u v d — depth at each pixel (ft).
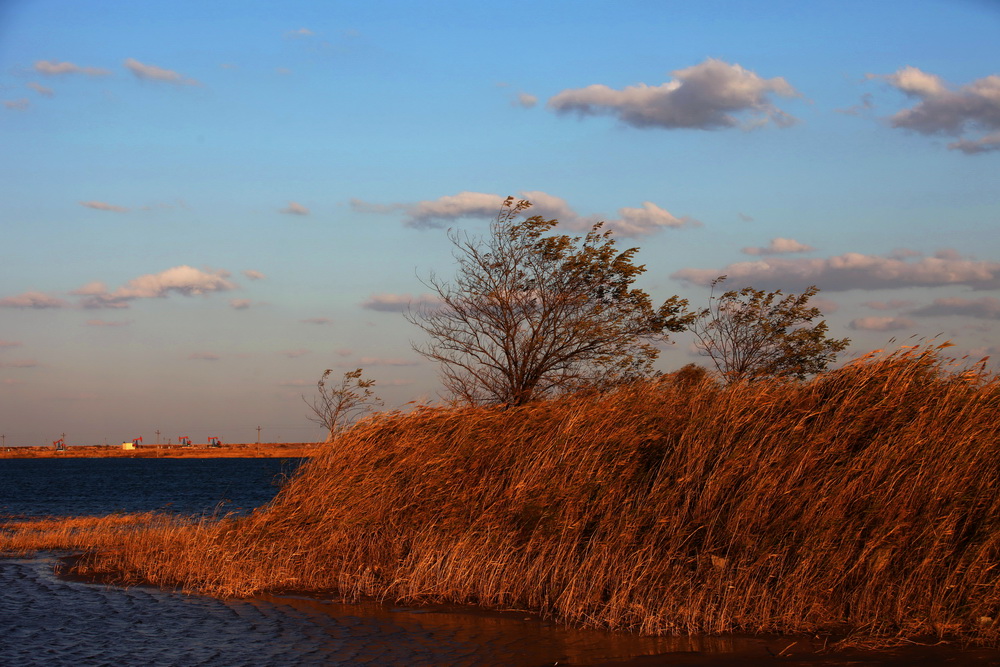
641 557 35.29
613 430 41.47
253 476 283.59
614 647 30.73
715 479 36.70
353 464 49.26
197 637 33.27
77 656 30.81
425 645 31.55
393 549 43.19
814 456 36.09
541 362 71.72
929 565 32.01
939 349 37.70
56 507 130.72
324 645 31.76
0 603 40.37
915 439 34.76
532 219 72.90
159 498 153.17
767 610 32.37
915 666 27.17
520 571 38.27
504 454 44.11
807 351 71.31
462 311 73.15
